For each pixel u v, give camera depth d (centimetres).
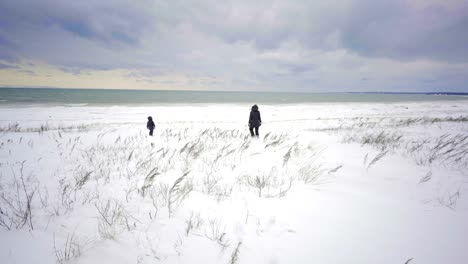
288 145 709
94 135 956
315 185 376
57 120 2255
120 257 199
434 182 404
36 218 251
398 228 253
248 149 647
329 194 340
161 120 2464
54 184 357
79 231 231
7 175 402
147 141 820
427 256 207
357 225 256
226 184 367
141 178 391
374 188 374
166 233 233
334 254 207
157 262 195
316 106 4784
